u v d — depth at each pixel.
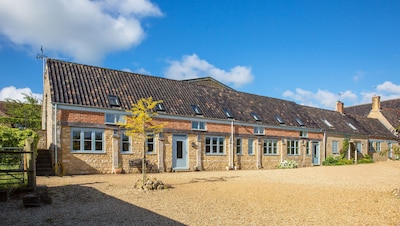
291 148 29.64
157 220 7.94
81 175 17.09
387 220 8.34
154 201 10.27
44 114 23.23
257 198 11.12
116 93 20.23
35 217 8.16
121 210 8.98
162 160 20.78
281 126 28.50
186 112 22.34
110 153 18.75
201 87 26.69
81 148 17.81
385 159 40.78
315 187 14.02
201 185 14.02
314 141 31.94
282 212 9.09
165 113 21.06
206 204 9.95
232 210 9.20
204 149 23.14
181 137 21.98
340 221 8.20
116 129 19.02
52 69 19.16
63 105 17.31
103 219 8.00
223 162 24.17
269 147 27.72
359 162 34.31
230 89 31.47
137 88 21.88
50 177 15.73
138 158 19.75
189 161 22.23
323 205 10.12
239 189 12.99
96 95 19.14
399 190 12.00
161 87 23.56
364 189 13.59
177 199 10.66
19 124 30.20
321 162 32.44
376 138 39.66
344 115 39.81
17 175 11.55
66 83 18.70
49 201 9.84
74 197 10.77
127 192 11.78
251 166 26.08
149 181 12.64
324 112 37.31
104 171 18.44
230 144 24.64
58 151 16.92
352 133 35.91
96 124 18.33
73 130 17.61
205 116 23.19
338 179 17.16
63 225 7.46
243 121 25.55
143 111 13.62
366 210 9.45
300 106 35.12
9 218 8.07
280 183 15.13
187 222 7.81
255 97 30.52
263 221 8.06
